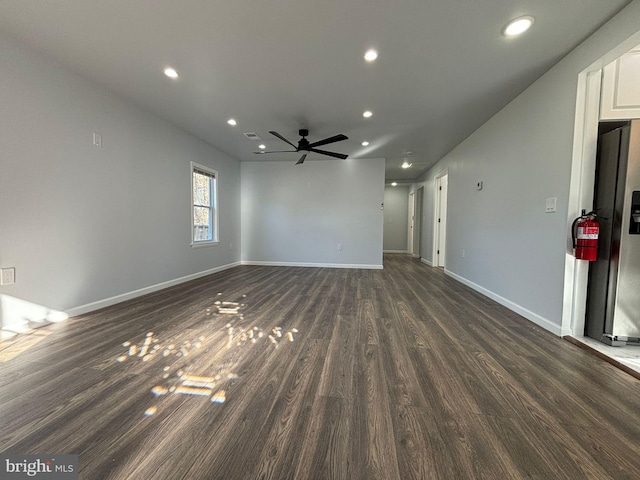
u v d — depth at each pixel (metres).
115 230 3.20
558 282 2.39
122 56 2.42
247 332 2.39
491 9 1.85
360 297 3.62
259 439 1.19
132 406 1.40
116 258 3.23
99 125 2.97
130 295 3.44
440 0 1.78
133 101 3.33
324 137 4.56
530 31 2.05
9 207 2.25
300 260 6.47
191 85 2.92
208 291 3.90
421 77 2.71
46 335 2.29
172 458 1.09
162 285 4.00
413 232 8.91
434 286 4.32
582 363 1.88
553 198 2.47
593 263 2.29
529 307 2.79
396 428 1.26
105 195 3.07
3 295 2.22
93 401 1.44
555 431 1.25
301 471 1.04
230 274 5.32
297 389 1.56
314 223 6.39
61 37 2.18
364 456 1.11
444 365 1.84
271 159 6.29
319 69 2.59
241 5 1.83
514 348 2.11
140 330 2.42
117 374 1.70
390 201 9.71
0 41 2.16
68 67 2.61
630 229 2.08
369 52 2.33
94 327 2.48
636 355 1.97
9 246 2.25
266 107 3.43
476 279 4.08
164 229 4.00
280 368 1.79
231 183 6.09
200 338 2.26
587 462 1.08
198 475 1.02
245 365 1.83
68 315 2.72
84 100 2.81
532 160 2.78
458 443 1.17
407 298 3.58
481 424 1.29
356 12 1.89
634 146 2.06
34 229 2.41
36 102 2.40
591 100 2.20
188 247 4.58
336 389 1.56
